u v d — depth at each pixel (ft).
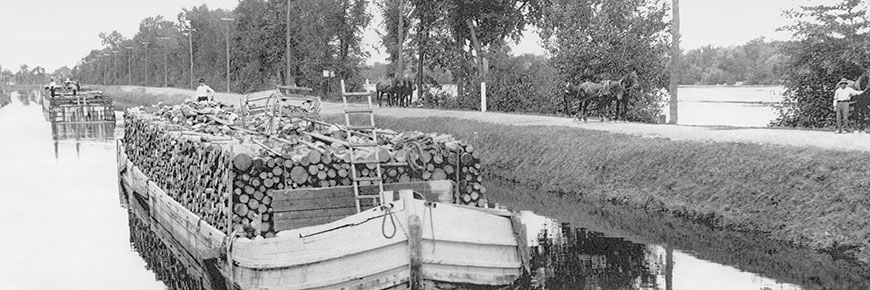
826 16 87.30
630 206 69.31
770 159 60.18
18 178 100.07
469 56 154.61
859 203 50.47
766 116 139.64
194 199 55.52
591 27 122.83
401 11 162.20
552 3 140.77
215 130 64.75
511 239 44.45
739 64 345.10
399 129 120.88
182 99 285.23
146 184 74.64
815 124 88.43
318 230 41.34
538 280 45.91
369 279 41.81
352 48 220.23
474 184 48.85
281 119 57.93
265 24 238.27
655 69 121.70
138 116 88.38
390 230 42.11
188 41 369.09
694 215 61.98
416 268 42.19
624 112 98.37
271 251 41.11
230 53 293.84
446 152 48.29
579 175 78.84
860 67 84.33
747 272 46.75
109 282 50.70
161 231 67.36
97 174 104.63
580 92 98.94
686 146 69.82
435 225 42.63
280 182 45.34
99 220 72.59
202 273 50.93
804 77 88.74
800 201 54.54
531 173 86.12
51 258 57.57
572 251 53.57
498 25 151.84
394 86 151.74
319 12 214.69
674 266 48.73
